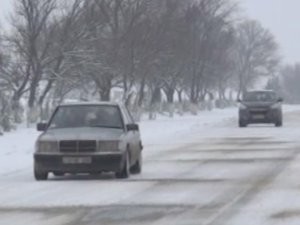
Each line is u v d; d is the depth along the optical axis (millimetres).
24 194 43125
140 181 48469
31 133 97625
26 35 112062
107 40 121375
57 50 113750
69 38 114375
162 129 112250
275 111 117875
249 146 77438
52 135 49344
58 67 115688
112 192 43312
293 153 68000
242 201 39062
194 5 156625
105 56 119250
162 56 138375
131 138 51469
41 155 48844
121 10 126125
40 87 137000
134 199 40375
